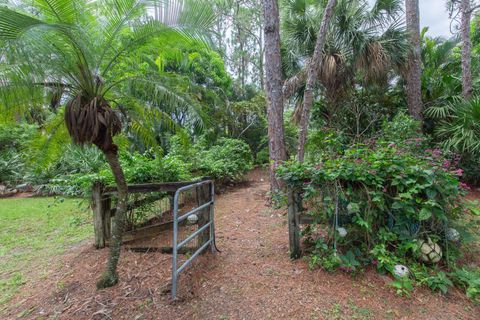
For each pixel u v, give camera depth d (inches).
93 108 76.3
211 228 107.9
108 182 118.3
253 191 247.4
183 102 96.0
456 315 69.7
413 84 227.0
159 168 137.5
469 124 186.9
